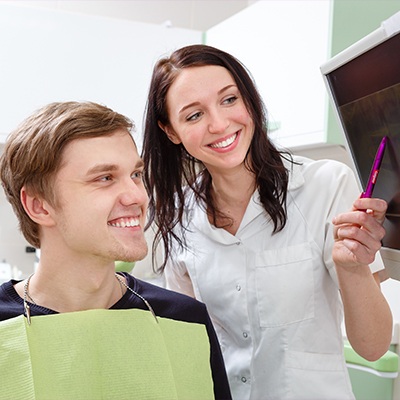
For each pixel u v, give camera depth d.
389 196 1.03
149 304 1.01
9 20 2.25
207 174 1.39
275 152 1.32
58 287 0.94
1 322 0.87
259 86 2.25
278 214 1.30
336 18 1.90
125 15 2.88
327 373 1.30
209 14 3.04
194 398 0.94
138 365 0.91
